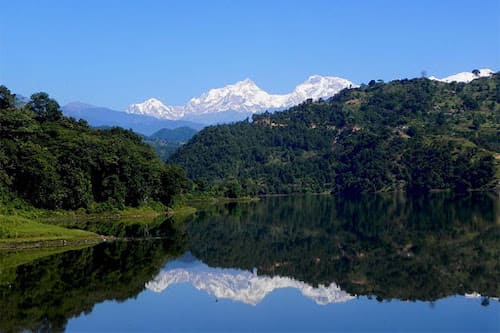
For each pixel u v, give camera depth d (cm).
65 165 13025
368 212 16562
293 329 4778
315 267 7675
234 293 6109
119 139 15575
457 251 8675
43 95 16188
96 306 5397
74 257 7800
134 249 8825
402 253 8619
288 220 14362
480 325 4844
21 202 12181
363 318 5084
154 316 5109
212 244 9844
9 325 4731
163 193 16612
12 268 6956
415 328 4781
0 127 12794
